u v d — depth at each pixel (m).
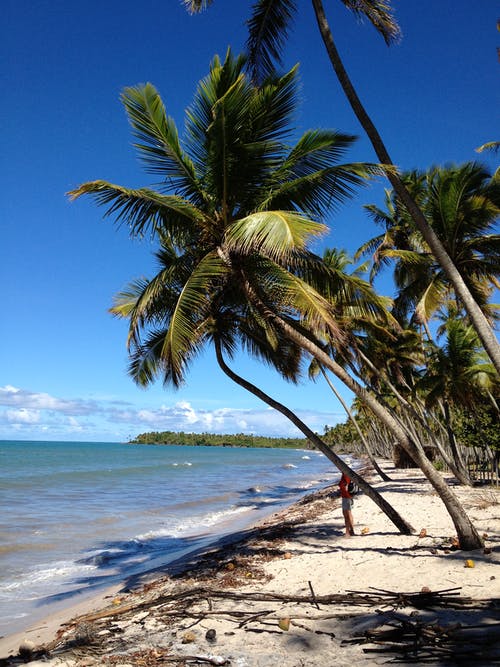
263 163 9.30
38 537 14.73
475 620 5.13
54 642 5.91
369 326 15.56
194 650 5.07
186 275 9.73
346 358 11.52
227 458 94.69
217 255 9.01
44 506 21.59
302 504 21.14
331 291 9.79
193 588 7.66
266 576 8.12
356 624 5.41
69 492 27.80
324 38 8.23
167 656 4.95
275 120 9.26
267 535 12.52
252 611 6.25
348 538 10.95
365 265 25.61
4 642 6.64
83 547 13.73
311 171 9.46
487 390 19.69
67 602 8.77
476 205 13.23
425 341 22.61
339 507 17.05
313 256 9.45
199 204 9.66
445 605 5.69
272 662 4.63
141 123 8.72
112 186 8.17
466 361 19.62
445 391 20.36
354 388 8.88
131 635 5.75
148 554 12.98
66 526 16.77
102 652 5.25
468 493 18.38
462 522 8.49
